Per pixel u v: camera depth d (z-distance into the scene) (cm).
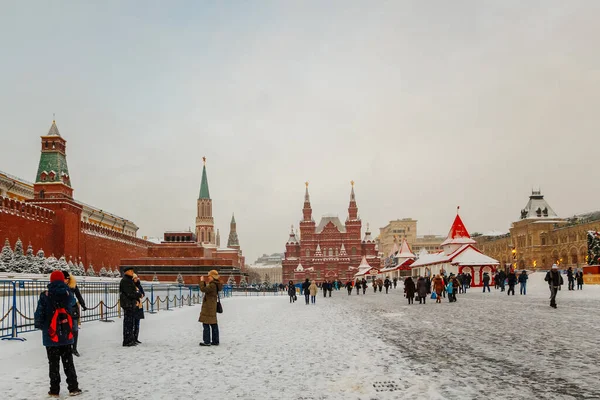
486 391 833
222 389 900
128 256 10544
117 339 1644
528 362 1059
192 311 3169
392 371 1021
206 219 19012
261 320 2391
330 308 3300
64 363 895
